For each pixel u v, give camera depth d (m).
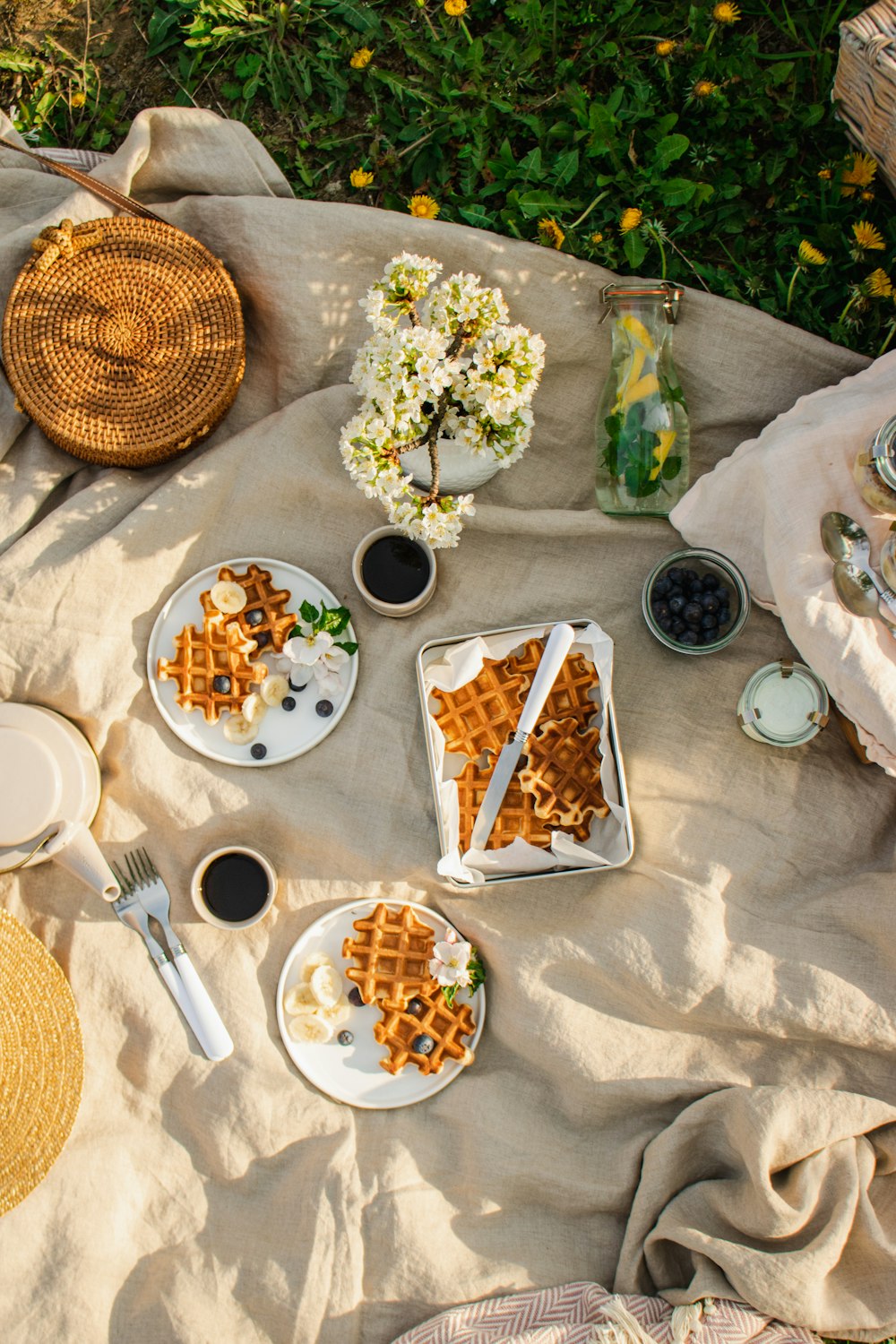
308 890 1.59
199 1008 1.54
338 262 1.61
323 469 1.62
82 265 1.57
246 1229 1.54
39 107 1.75
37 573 1.58
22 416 1.62
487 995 1.58
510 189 1.71
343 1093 1.56
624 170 1.70
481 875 1.55
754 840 1.56
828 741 1.60
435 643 1.59
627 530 1.62
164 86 1.76
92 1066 1.56
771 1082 1.54
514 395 1.42
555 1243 1.54
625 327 1.55
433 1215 1.54
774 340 1.61
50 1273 1.51
